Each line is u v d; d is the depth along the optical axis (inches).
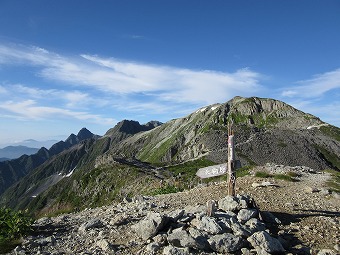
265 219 561.3
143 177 5925.2
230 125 606.2
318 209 665.0
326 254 429.1
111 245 458.3
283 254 440.8
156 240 458.0
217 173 619.5
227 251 429.7
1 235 521.7
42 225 617.3
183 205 709.9
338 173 1288.1
